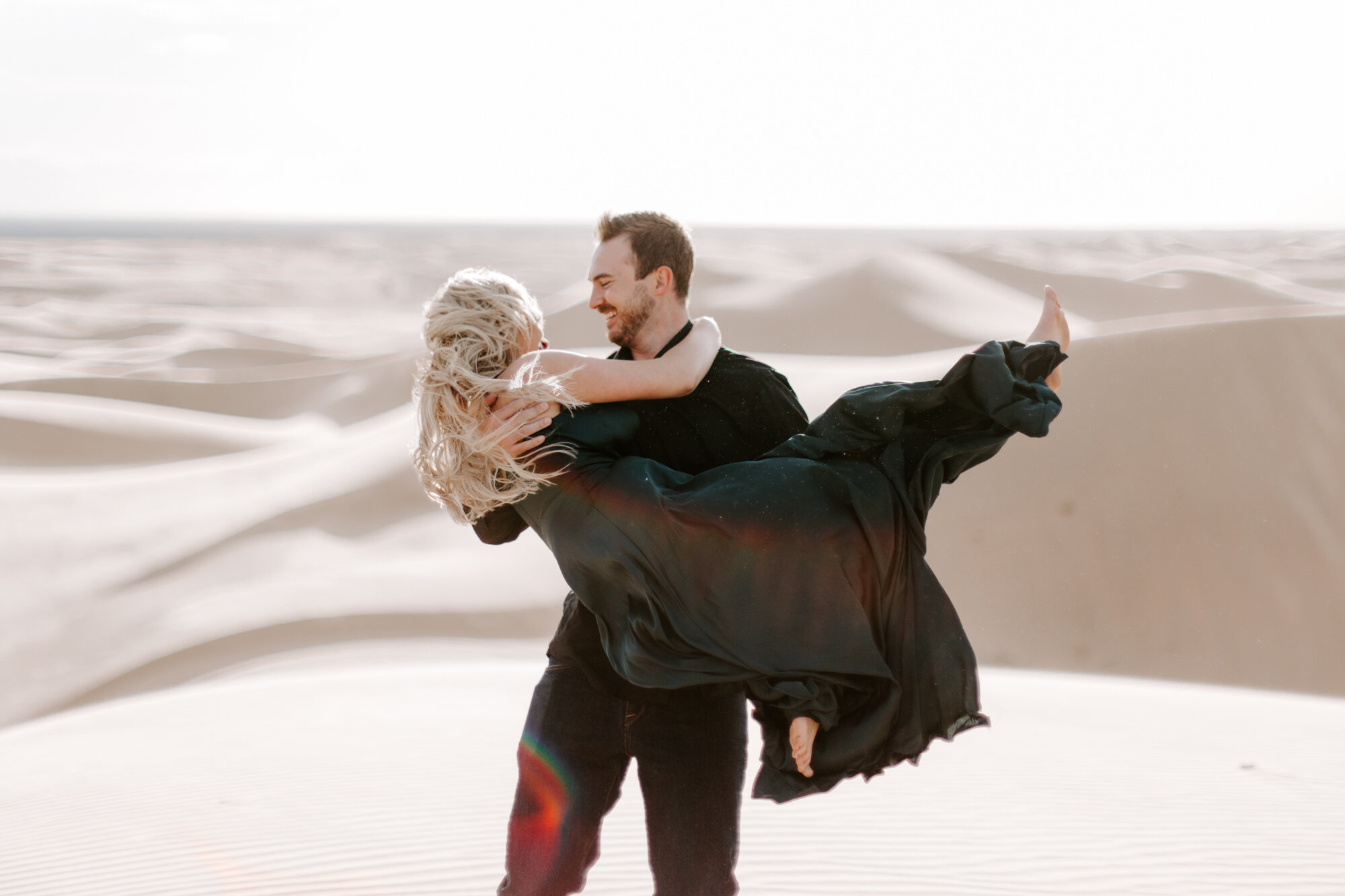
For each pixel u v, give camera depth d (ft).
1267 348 60.75
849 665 8.95
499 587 54.08
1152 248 346.54
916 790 20.75
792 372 79.51
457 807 20.02
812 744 9.18
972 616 51.93
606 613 9.51
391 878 16.52
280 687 34.09
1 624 56.18
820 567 9.02
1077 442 57.67
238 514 69.82
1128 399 59.11
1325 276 239.30
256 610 51.93
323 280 337.11
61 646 53.72
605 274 9.91
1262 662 49.65
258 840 18.67
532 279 327.26
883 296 148.46
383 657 46.32
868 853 17.06
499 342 9.33
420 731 27.07
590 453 9.49
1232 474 55.72
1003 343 9.43
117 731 28.86
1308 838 18.38
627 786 20.29
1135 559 53.16
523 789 9.91
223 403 128.47
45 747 27.48
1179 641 50.49
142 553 65.05
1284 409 58.49
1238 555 52.95
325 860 17.44
